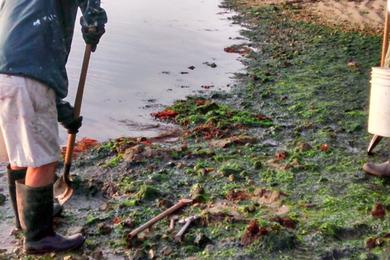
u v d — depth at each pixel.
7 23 4.23
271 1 16.66
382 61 5.91
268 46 11.79
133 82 9.14
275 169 5.83
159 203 5.13
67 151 4.93
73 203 5.27
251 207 4.98
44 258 4.43
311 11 15.04
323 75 9.55
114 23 13.35
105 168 5.91
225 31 13.18
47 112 4.25
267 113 7.73
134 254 4.41
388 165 5.57
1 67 4.12
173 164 5.95
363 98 8.23
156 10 15.33
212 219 4.79
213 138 6.82
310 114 7.57
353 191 5.32
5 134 4.22
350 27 13.18
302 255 4.36
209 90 8.88
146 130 7.23
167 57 10.74
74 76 9.22
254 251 4.40
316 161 6.03
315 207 5.05
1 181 5.68
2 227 4.89
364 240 4.53
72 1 4.43
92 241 4.64
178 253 4.44
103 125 7.35
